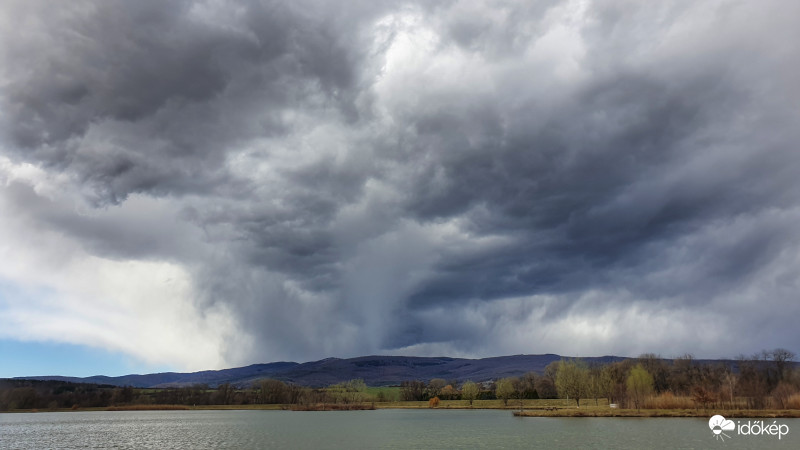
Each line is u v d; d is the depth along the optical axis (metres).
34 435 159.38
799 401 161.88
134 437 145.88
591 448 94.88
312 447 110.44
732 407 169.88
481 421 177.25
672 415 160.12
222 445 119.19
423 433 137.38
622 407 197.00
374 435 135.62
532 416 188.50
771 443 97.88
